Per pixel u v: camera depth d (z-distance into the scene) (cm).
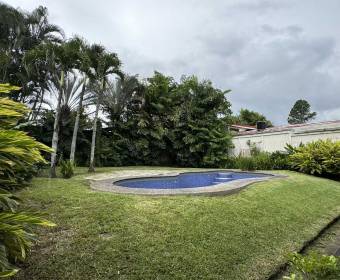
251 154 1884
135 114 1856
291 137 1703
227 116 2041
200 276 325
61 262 321
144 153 1830
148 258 341
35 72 1356
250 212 538
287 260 393
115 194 582
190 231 418
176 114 1892
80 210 468
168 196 583
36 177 888
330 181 1133
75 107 1404
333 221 617
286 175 1118
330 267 236
